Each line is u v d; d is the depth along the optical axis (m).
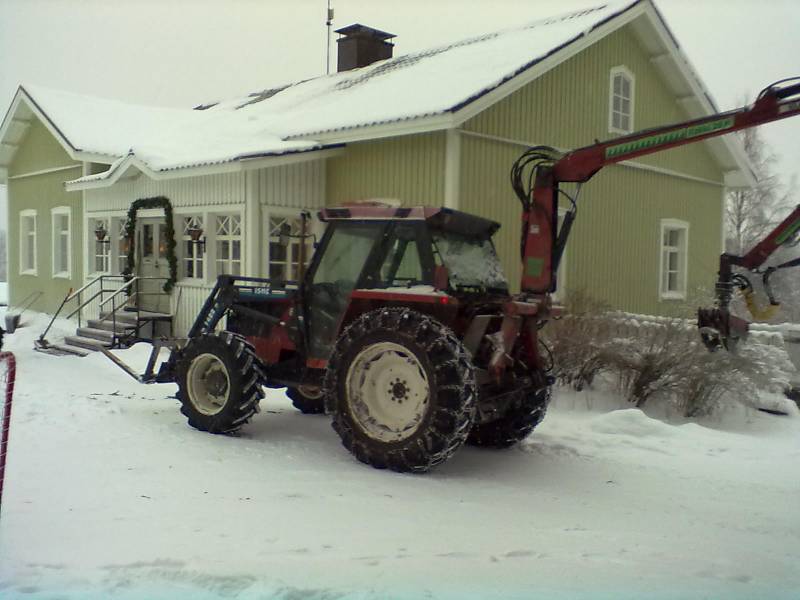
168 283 12.97
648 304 14.38
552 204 6.19
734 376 8.75
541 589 3.43
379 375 5.76
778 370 9.14
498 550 3.97
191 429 6.79
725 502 5.21
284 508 4.56
